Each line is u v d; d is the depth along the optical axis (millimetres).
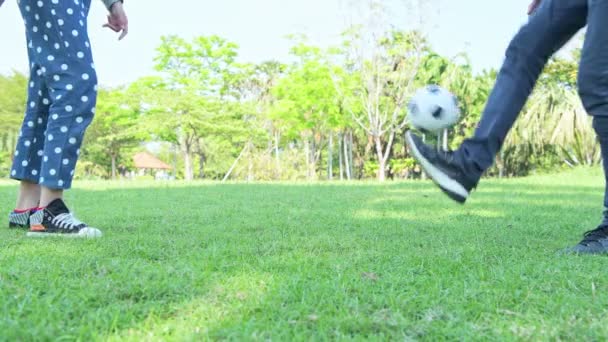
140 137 24844
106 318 1194
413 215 3604
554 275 1687
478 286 1532
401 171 25594
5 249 2031
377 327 1176
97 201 4695
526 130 18500
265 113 26812
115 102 24797
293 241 2334
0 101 26438
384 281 1562
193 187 7168
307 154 27406
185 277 1586
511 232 2781
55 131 2514
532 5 2186
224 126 24266
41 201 2527
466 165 1979
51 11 2508
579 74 2109
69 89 2531
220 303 1347
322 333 1121
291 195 5602
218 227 2852
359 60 20844
